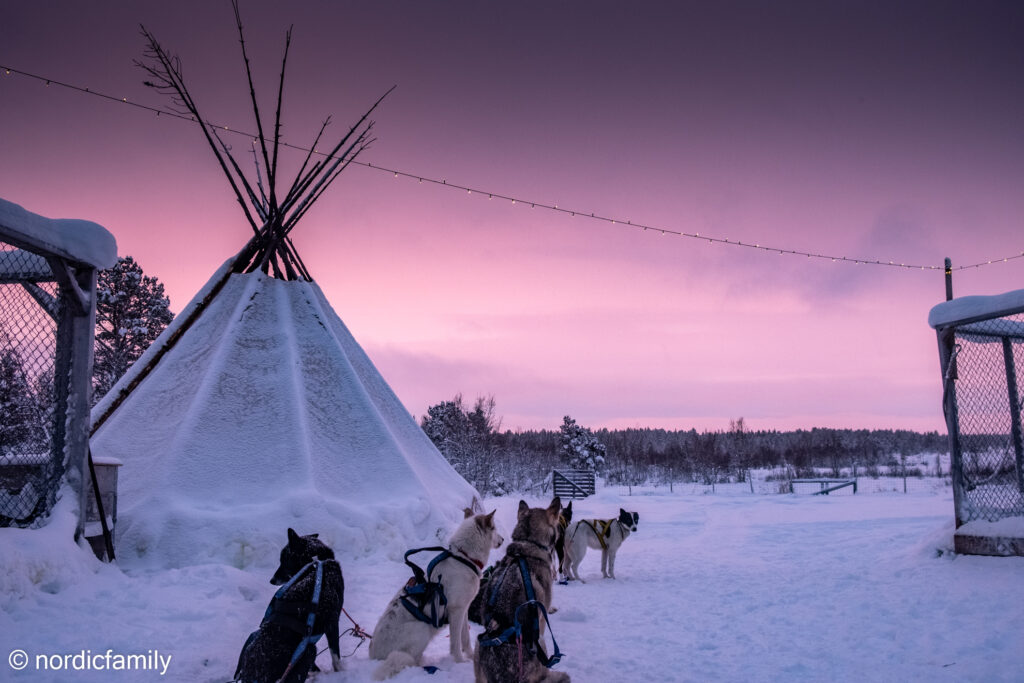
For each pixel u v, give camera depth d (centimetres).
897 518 1792
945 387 931
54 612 606
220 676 502
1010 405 970
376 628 544
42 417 829
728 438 11894
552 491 4106
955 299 923
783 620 713
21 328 838
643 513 2411
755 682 520
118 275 3400
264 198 1658
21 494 806
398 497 1181
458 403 3897
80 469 814
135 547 941
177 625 608
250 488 1100
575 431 5875
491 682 422
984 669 502
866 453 12019
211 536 962
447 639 661
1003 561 814
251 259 1578
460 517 1236
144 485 1062
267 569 942
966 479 909
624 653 609
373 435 1298
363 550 1024
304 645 438
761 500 3044
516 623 430
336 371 1395
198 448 1130
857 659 560
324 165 1658
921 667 525
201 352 1351
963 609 660
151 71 1495
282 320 1440
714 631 685
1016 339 1013
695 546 1433
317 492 1084
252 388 1273
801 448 12550
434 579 564
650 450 11875
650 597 882
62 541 733
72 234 805
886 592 773
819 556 1138
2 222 698
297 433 1203
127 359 3381
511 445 4791
